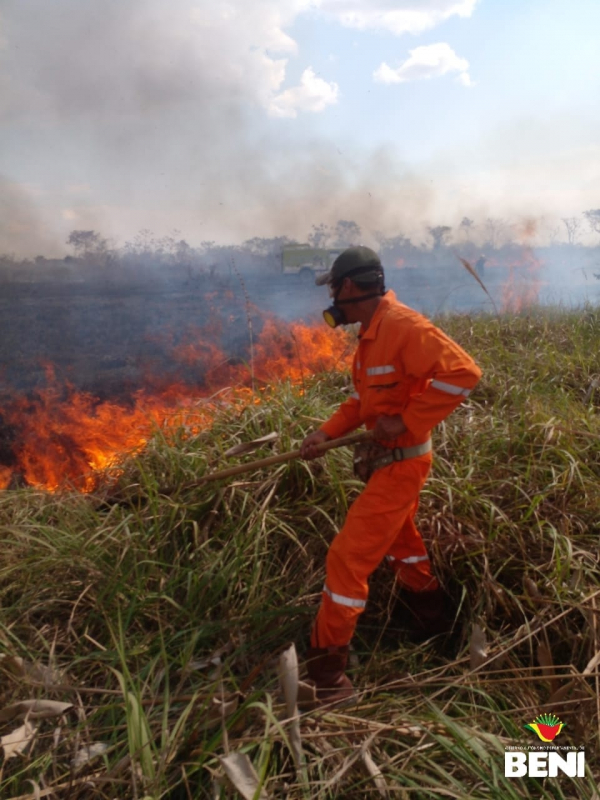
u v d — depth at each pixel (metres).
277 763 2.26
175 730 2.19
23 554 3.39
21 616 3.02
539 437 3.93
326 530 3.42
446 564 3.21
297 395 4.59
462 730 2.29
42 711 2.42
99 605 3.02
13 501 3.91
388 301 2.74
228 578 3.13
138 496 3.69
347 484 3.55
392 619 3.19
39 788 2.22
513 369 5.36
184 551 3.31
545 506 3.41
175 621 2.99
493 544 3.19
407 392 2.68
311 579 3.22
